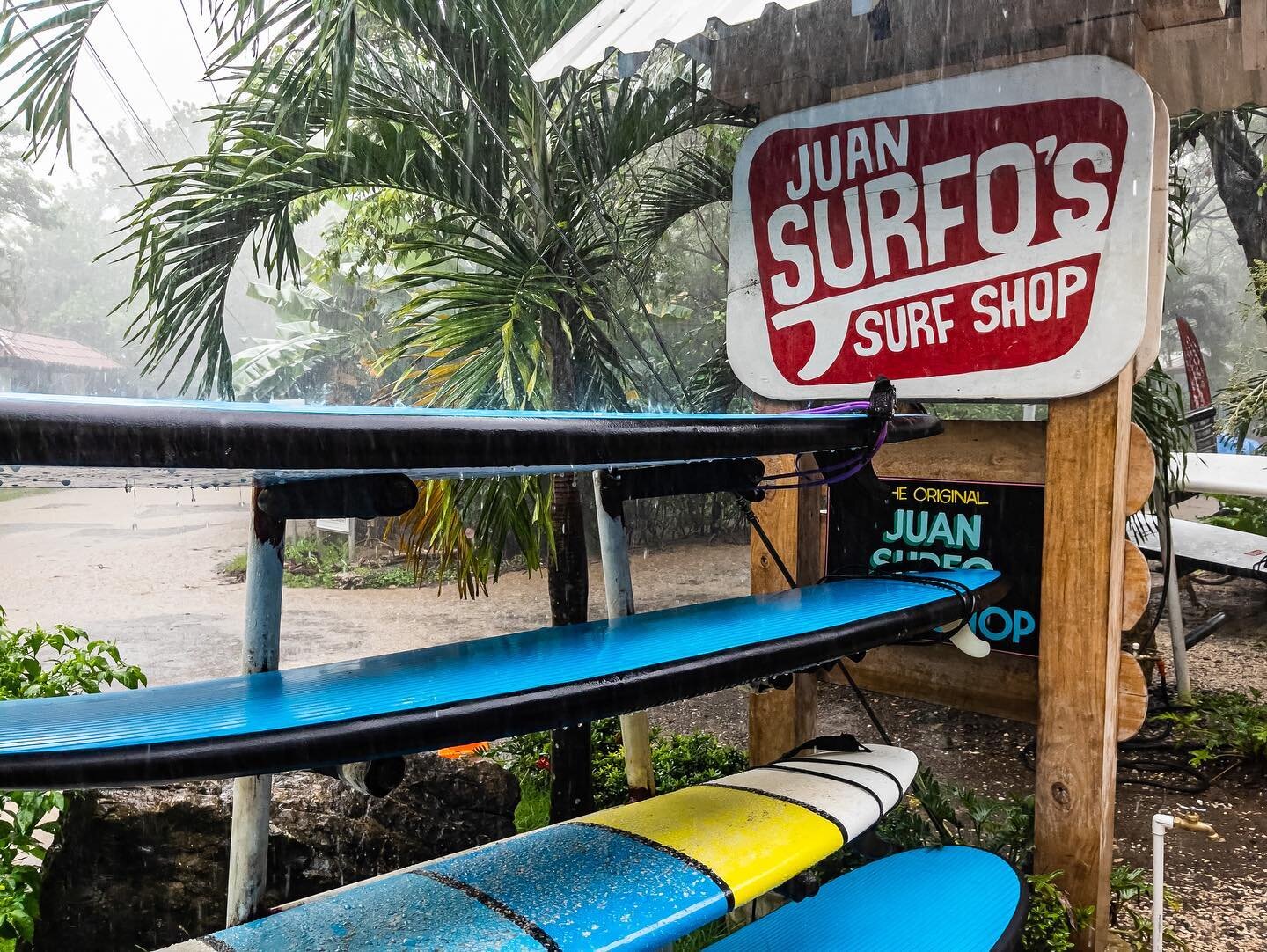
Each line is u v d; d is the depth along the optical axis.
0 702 1.57
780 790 2.25
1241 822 3.85
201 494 19.92
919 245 2.84
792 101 3.13
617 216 4.48
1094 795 2.63
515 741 4.59
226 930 1.59
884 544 3.17
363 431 1.28
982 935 2.11
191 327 3.50
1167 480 4.64
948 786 3.45
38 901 2.25
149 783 1.23
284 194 3.36
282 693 1.55
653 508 11.69
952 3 2.66
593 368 4.03
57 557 11.07
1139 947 2.85
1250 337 18.94
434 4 3.45
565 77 3.79
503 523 3.42
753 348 3.22
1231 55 3.16
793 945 2.09
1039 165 2.61
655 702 1.73
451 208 3.99
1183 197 5.46
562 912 1.66
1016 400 2.76
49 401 1.04
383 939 1.56
